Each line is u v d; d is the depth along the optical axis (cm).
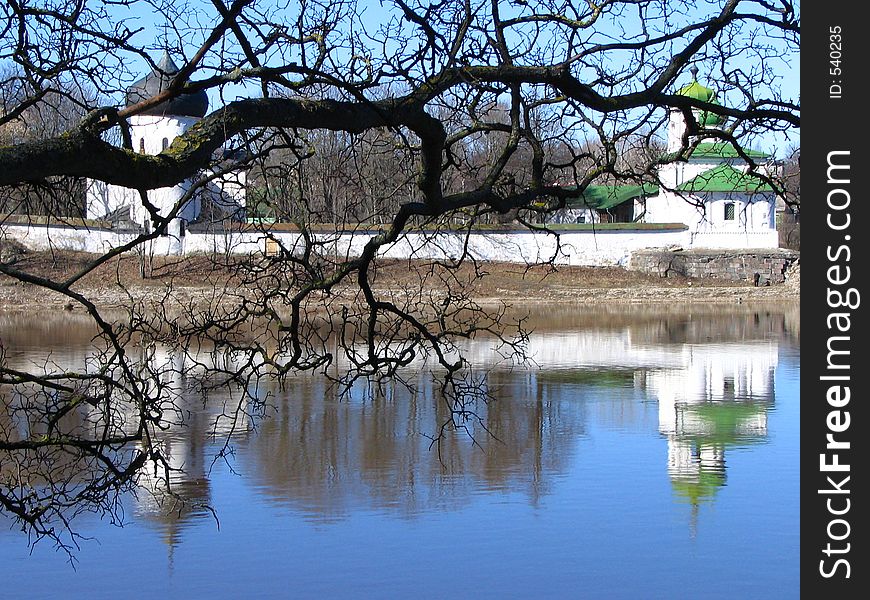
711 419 2614
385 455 2166
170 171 605
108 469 820
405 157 960
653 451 2247
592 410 2716
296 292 970
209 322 894
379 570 1512
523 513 1784
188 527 1686
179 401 2553
